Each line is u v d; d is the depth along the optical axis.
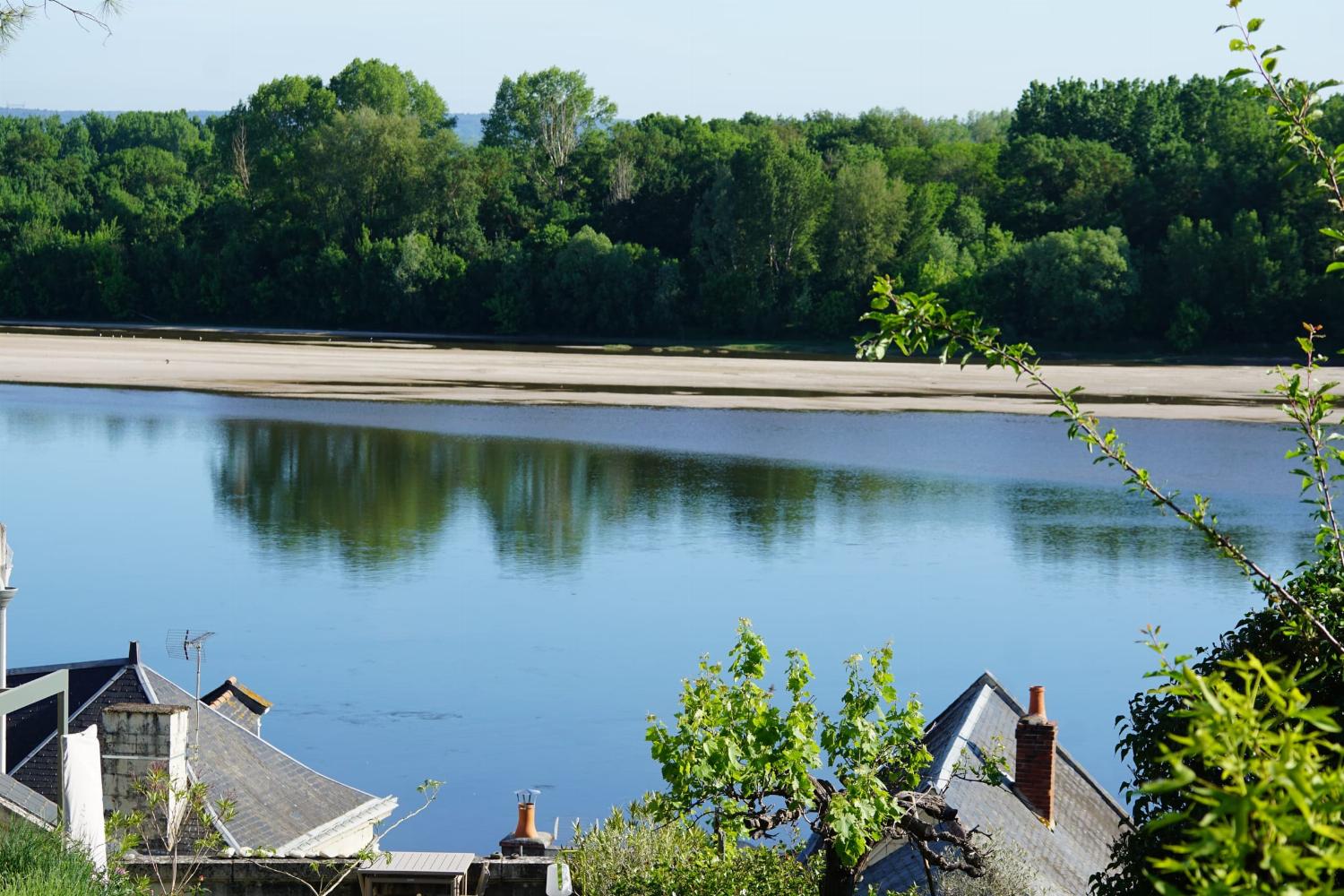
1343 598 16.34
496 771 52.91
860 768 22.73
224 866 26.34
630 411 151.88
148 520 99.38
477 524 98.50
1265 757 7.18
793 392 169.50
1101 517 103.31
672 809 24.11
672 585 82.50
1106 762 55.03
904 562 89.25
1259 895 6.76
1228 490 110.06
